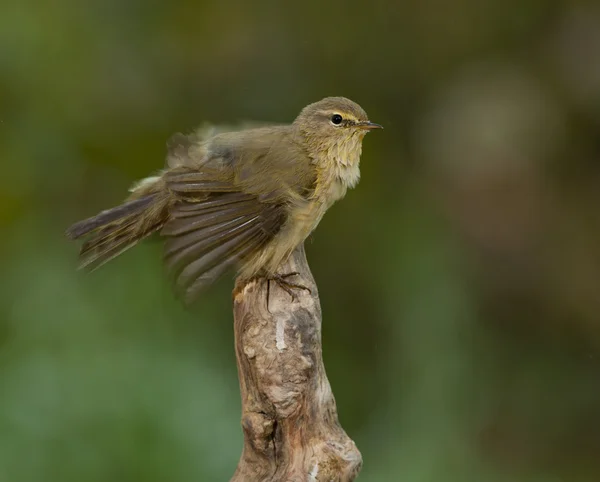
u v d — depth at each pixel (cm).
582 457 1323
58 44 1253
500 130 1407
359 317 1305
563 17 1430
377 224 1327
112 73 1302
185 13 1339
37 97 1246
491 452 1309
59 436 1011
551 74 1439
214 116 1347
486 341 1343
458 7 1391
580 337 1422
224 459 1021
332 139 848
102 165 1288
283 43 1370
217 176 796
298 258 809
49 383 1041
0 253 1187
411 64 1395
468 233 1416
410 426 1201
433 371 1232
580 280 1423
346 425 1234
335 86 1379
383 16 1379
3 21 1226
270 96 1360
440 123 1402
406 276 1285
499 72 1425
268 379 710
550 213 1429
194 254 762
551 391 1371
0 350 1088
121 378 1054
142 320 1128
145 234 804
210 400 1059
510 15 1408
